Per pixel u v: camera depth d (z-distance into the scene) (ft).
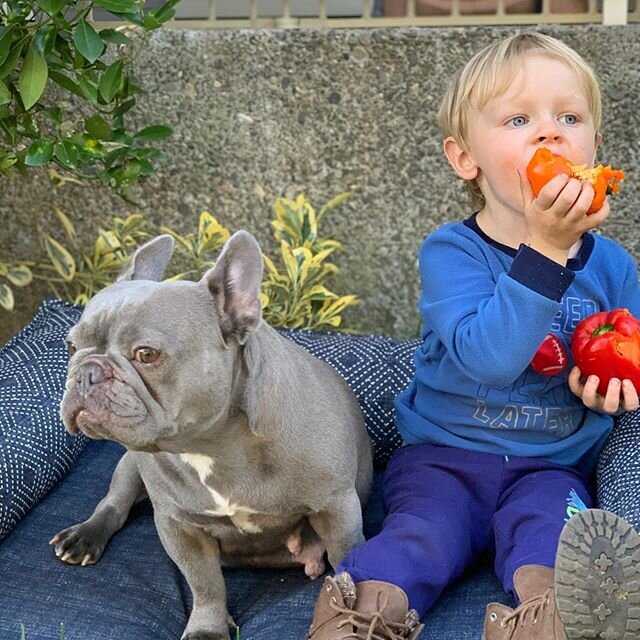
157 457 5.00
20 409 5.94
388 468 5.65
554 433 5.44
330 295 7.48
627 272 5.63
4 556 5.49
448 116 5.68
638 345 5.15
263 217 7.88
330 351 6.57
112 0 6.30
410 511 5.18
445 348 5.49
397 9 8.45
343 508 5.10
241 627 5.13
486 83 5.36
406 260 7.82
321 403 5.10
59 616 5.10
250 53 7.71
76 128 7.80
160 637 5.07
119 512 5.71
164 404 4.58
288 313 7.52
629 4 7.98
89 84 6.61
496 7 8.29
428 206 7.75
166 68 7.78
